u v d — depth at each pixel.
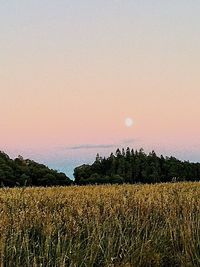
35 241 9.21
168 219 10.29
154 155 52.97
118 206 11.58
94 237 8.91
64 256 8.09
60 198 14.12
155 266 8.73
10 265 7.87
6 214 9.68
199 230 9.88
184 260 8.88
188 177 53.34
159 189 17.91
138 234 9.33
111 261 8.15
